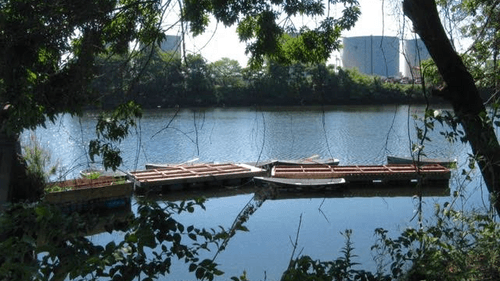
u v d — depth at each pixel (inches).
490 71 235.8
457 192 208.1
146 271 117.6
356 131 1270.9
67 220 114.5
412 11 192.7
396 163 879.7
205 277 122.4
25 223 114.3
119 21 196.7
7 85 172.2
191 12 201.5
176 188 756.6
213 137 1197.1
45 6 173.6
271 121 1352.1
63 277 109.3
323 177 786.2
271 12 219.6
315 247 441.4
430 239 182.9
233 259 409.1
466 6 232.2
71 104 183.2
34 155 534.3
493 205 190.7
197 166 857.5
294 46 236.1
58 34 175.0
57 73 182.9
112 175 643.5
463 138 182.2
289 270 128.3
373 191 752.3
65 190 512.4
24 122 176.4
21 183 496.7
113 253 107.3
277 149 1071.0
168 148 1037.2
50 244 109.1
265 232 491.2
